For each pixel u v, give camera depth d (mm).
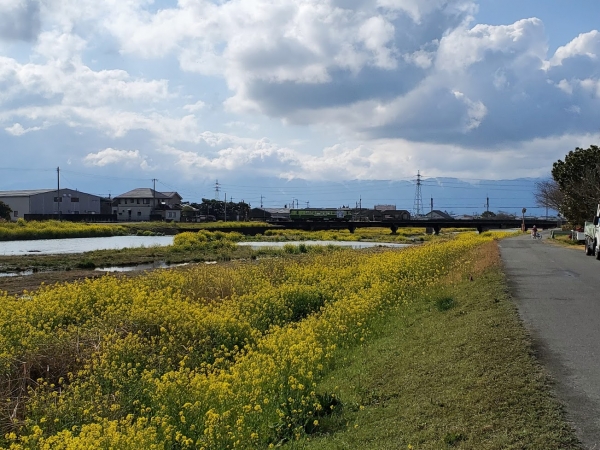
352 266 19625
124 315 10625
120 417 6625
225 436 5594
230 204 129500
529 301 11891
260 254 37812
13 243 50625
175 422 6121
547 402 5641
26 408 6758
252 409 6176
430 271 18000
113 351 8383
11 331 9398
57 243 50938
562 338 8383
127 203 104062
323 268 18547
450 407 5965
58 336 9281
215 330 9961
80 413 6582
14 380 7633
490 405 5766
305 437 6020
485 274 16531
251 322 11234
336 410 6727
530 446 4762
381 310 12219
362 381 7680
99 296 12250
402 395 6812
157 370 8148
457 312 11195
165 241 55094
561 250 30547
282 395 6801
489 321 9617
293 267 18500
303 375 7215
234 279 15578
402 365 8023
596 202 35250
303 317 12555
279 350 8203
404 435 5570
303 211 105688
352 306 11289
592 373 6633
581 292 13328
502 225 92375
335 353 9203
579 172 38781
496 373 6688
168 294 13242
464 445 5004
